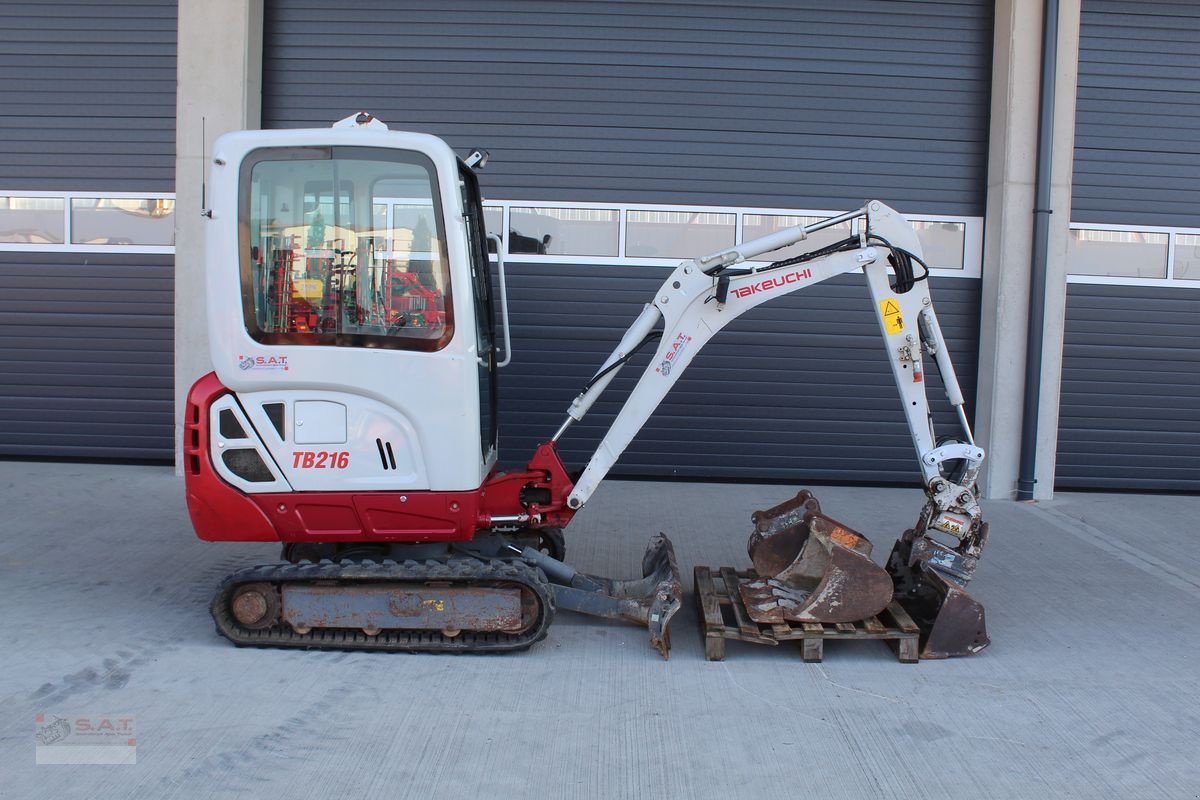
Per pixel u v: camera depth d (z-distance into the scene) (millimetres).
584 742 3400
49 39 7691
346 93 7598
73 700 3633
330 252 4074
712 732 3502
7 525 6117
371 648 4203
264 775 3109
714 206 7617
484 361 4727
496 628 4148
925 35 7570
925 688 3953
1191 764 3320
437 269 4094
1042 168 7242
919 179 7652
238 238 4035
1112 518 6984
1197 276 7707
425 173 4090
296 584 4156
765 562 4922
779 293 4586
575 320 7676
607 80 7559
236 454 4152
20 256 7832
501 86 7566
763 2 7516
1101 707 3789
